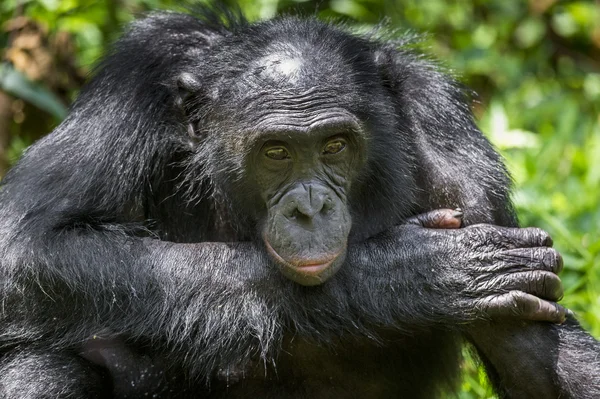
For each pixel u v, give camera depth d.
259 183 12.20
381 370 13.05
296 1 20.58
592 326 15.88
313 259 11.41
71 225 12.45
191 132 13.03
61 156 13.07
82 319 12.23
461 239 12.24
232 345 12.17
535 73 26.27
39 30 19.39
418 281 12.12
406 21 23.09
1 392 12.27
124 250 12.27
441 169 13.48
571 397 11.96
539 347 12.08
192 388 13.01
